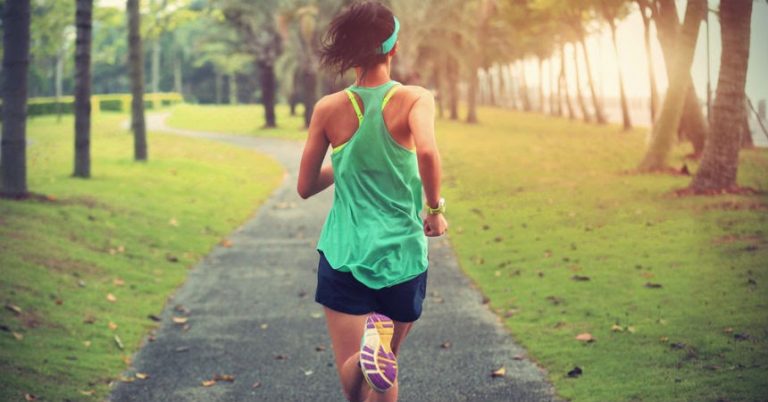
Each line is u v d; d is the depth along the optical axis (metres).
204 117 62.53
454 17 41.94
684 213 11.78
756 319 6.25
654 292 7.49
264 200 18.23
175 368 6.21
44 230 10.92
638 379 5.19
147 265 10.30
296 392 5.56
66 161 23.02
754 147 14.24
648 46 25.38
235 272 10.26
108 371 6.07
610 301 7.36
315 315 7.88
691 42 17.70
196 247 11.95
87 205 13.59
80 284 8.66
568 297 7.72
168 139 37.88
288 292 8.98
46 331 6.87
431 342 6.66
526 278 8.84
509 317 7.30
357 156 3.08
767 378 4.91
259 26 46.00
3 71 13.17
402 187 3.10
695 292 7.30
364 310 3.03
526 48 62.72
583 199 14.62
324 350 6.62
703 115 19.72
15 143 13.15
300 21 42.09
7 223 10.98
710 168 13.56
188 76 121.50
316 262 10.82
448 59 51.22
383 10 3.12
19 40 13.09
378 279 3.01
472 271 9.62
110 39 91.56
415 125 2.95
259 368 6.17
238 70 97.00
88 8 17.78
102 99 75.12
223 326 7.54
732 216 11.06
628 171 18.67
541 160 23.62
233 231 13.84
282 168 25.81
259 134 43.31
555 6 28.28
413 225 3.10
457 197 16.84
